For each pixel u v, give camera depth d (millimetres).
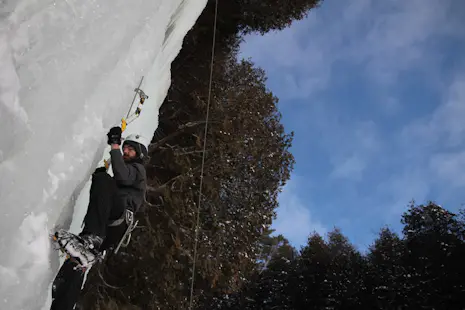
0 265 2209
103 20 3195
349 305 31188
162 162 16234
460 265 27938
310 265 34531
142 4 4031
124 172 3316
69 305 3174
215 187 16391
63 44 2719
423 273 28906
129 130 5410
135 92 4715
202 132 16938
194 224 15000
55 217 2744
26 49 2461
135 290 14094
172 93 18000
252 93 18750
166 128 17609
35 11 2568
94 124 3035
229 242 16594
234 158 17156
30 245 2361
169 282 14297
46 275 2512
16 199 2301
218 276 15500
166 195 14828
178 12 7781
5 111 2271
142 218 14523
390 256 31641
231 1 20391
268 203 18500
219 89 18547
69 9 2826
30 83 2432
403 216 32188
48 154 2525
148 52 4367
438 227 30297
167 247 14461
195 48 19312
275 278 35312
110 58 3244
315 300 32875
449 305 27578
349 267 33000
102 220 3244
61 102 2639
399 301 29250
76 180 2824
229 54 20375
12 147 2297
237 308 31766
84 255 2988
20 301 2266
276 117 19312
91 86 2984
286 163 18703
